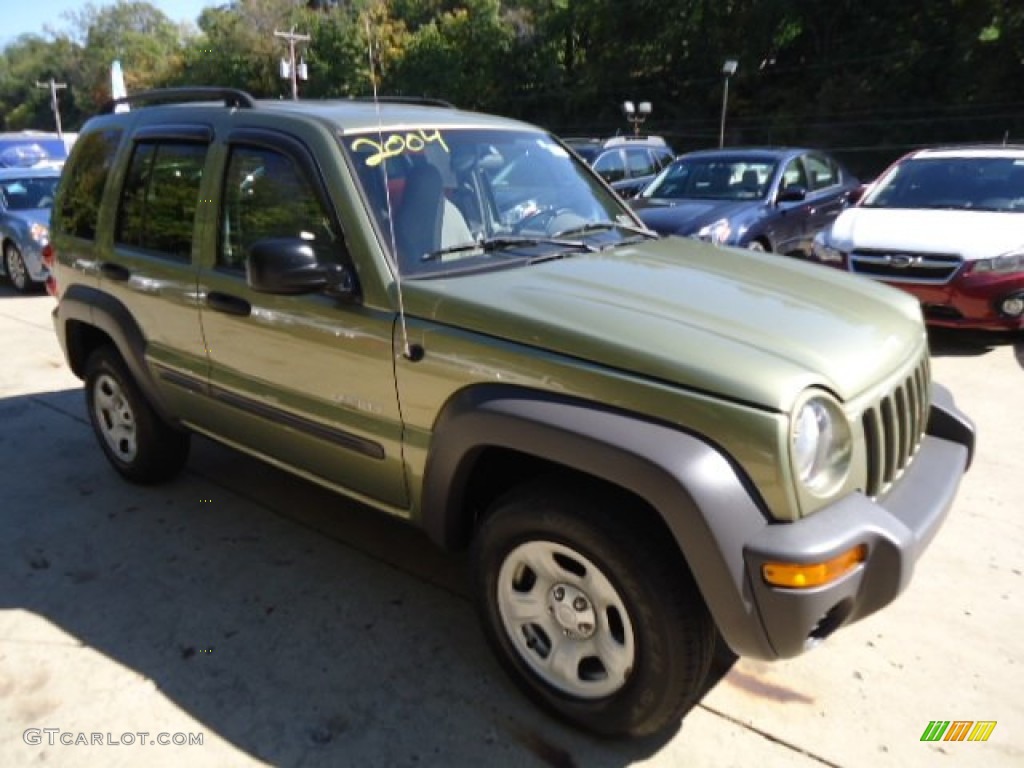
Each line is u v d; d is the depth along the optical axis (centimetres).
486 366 253
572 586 252
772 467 214
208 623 324
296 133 310
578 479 247
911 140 3656
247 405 340
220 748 260
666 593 227
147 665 299
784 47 4409
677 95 4719
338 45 4269
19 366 696
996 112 3478
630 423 226
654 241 354
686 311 258
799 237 922
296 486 445
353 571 360
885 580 229
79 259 422
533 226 338
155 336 380
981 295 638
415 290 272
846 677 287
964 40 3531
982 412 529
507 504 258
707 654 235
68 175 443
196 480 453
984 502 407
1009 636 307
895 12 3888
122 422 438
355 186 291
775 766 249
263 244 271
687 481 213
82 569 365
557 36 5016
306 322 300
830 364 238
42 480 458
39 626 324
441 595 342
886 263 680
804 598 212
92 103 8988
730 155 945
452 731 265
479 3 5028
